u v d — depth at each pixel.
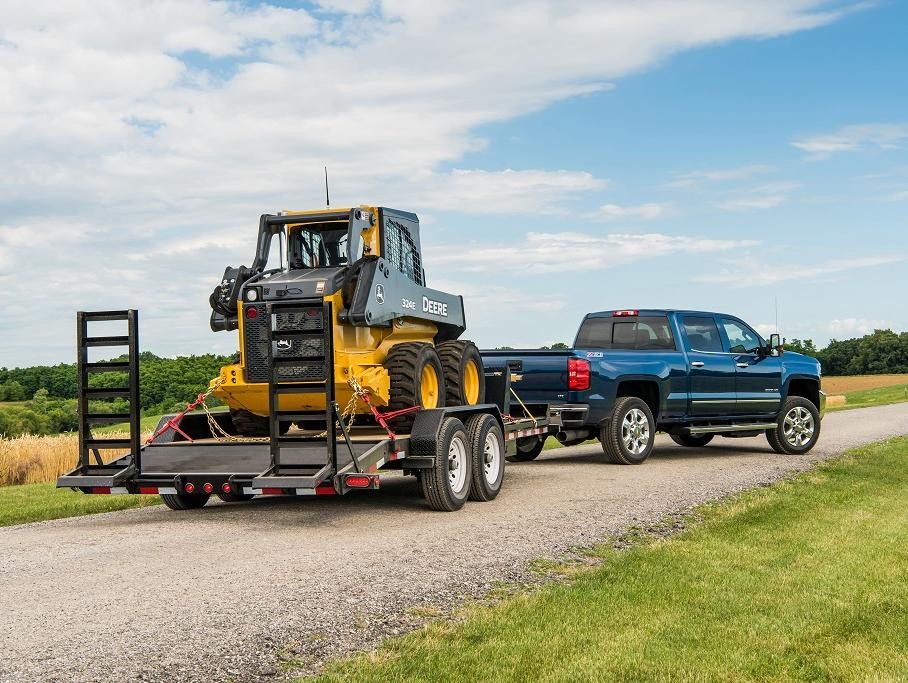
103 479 8.88
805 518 8.95
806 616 5.54
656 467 13.69
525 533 8.32
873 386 81.00
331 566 6.95
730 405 15.12
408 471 9.86
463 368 10.95
